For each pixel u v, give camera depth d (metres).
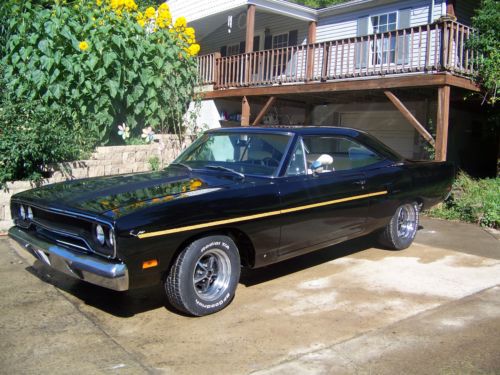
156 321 3.88
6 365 3.11
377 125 13.89
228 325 3.81
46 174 7.80
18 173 7.40
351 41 10.62
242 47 17.95
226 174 4.67
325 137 5.17
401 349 3.43
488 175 14.12
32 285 4.63
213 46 19.31
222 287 4.08
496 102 10.88
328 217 4.91
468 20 13.06
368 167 5.57
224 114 13.91
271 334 3.65
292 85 11.40
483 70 9.64
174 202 3.77
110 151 9.20
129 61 9.69
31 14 8.79
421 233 7.33
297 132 4.90
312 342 3.53
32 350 3.33
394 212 5.86
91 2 9.51
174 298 3.84
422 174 6.14
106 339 3.54
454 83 9.02
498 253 6.16
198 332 3.68
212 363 3.20
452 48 9.05
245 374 3.06
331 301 4.36
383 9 13.48
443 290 4.69
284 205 4.43
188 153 5.48
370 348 3.44
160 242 3.58
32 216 4.31
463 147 13.67
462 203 8.50
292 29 16.08
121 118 10.20
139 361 3.21
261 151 4.87
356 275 5.13
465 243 6.69
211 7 15.61
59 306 4.14
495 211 7.88
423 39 12.26
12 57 8.70
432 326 3.82
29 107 7.68
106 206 3.71
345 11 14.30
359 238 6.77
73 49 9.06
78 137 8.59
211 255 4.04
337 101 13.51
